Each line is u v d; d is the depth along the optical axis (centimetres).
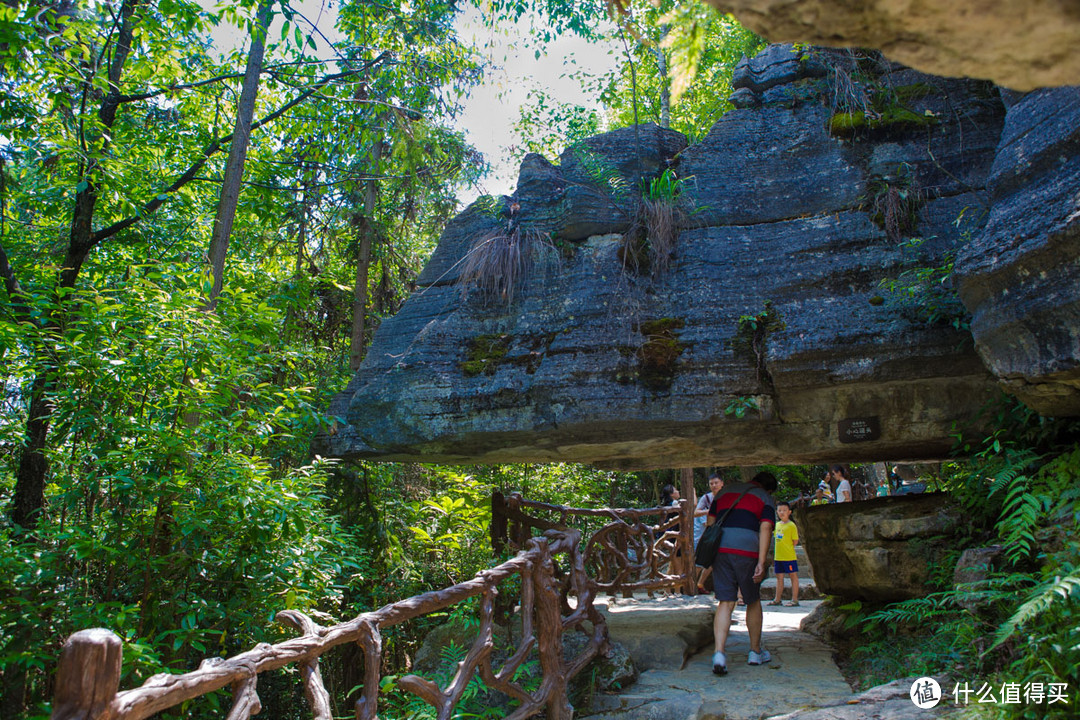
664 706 421
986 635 342
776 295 514
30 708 353
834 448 499
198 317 455
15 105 582
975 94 520
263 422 496
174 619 436
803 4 120
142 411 434
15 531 394
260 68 666
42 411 508
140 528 421
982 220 474
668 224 546
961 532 484
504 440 551
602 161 584
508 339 567
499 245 584
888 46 130
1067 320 326
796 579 858
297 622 265
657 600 812
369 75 779
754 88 590
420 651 584
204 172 820
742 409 489
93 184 582
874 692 360
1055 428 402
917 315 465
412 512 779
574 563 473
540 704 377
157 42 665
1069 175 336
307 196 880
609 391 514
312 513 487
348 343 1058
